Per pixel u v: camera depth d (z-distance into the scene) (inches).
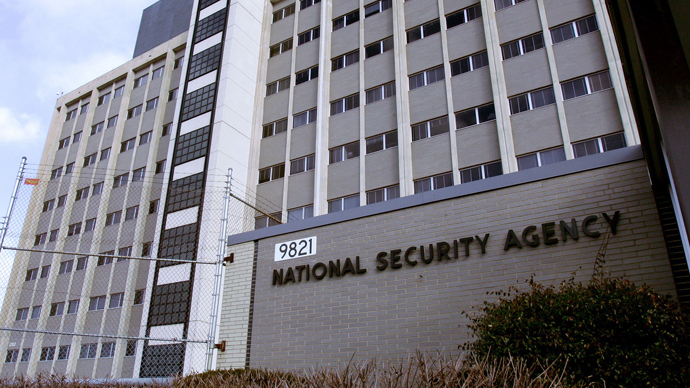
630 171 341.1
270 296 467.5
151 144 1395.2
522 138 863.1
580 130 812.6
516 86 903.7
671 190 302.2
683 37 210.4
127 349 1152.8
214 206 1039.6
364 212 444.8
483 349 258.2
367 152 1037.2
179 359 888.3
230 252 515.8
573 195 355.9
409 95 1026.7
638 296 241.6
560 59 876.0
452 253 388.2
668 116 179.9
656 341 225.3
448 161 925.2
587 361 232.1
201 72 1293.1
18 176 453.4
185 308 944.9
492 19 975.0
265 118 1242.0
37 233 1517.0
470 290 369.4
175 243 1056.2
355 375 179.8
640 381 220.4
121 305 1227.2
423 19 1080.8
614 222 333.1
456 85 973.2
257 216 1114.7
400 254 411.2
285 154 1151.6
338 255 443.2
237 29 1289.4
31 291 1412.4
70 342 1256.8
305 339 430.3
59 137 1727.4
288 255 474.0
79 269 1376.7
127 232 1323.8
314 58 1227.2
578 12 888.3
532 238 359.3
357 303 415.8
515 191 380.2
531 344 242.8
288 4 1376.7
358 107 1088.8
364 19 1186.0
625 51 242.7
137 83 1598.2
